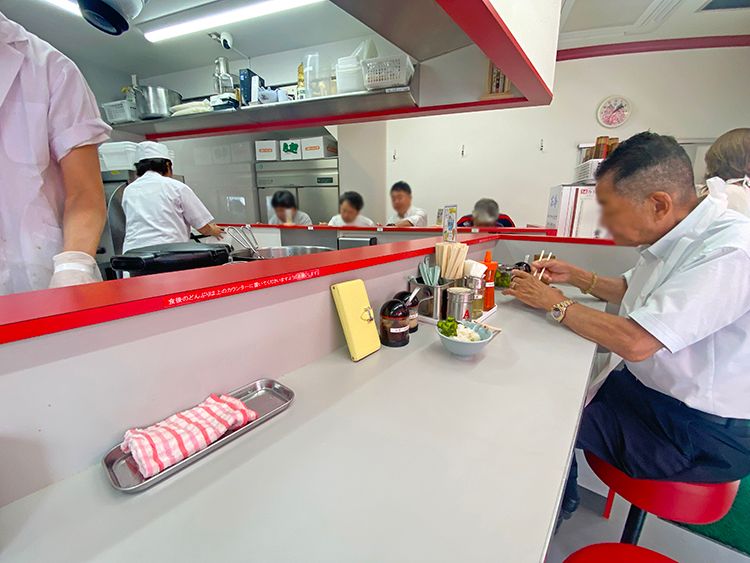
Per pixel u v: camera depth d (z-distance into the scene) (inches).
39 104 30.9
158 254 35.1
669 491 31.0
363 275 37.4
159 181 75.0
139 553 14.0
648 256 37.5
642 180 31.4
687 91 130.0
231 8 90.8
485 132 154.8
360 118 104.2
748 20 113.5
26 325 15.4
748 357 28.7
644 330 28.9
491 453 20.2
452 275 44.9
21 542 14.4
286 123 115.7
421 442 21.1
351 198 126.2
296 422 23.1
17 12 105.3
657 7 107.7
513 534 14.9
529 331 41.5
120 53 136.9
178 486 17.6
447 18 55.6
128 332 19.4
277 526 15.3
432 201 166.6
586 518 50.4
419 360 33.0
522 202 154.2
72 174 33.5
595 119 139.9
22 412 16.0
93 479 18.0
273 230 119.4
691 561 44.1
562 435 22.0
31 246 32.5
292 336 29.9
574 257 68.0
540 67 58.3
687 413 32.5
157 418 21.3
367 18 56.1
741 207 43.6
